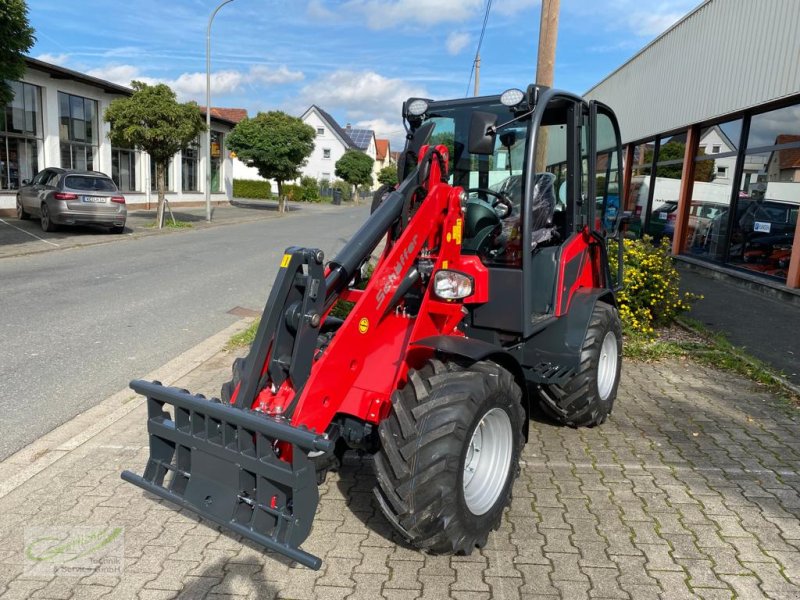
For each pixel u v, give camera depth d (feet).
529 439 15.42
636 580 9.77
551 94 13.10
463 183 14.58
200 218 84.33
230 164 122.01
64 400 17.35
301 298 9.89
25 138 67.21
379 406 10.12
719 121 43.93
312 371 9.63
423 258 11.71
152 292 32.73
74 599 9.25
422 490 9.33
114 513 11.64
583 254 16.16
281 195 108.17
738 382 20.17
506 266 13.51
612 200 18.56
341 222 88.17
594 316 15.76
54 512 11.65
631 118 61.87
